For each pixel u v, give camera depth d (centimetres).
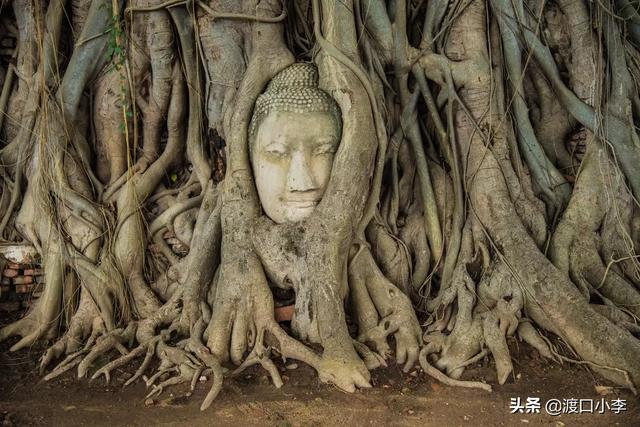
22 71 271
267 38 249
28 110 261
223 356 217
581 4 256
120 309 246
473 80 245
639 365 207
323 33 237
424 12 264
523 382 207
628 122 247
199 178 261
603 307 227
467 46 251
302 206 230
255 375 211
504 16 249
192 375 206
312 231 224
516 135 252
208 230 242
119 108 264
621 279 238
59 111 255
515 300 221
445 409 192
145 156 267
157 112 267
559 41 263
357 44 240
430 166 259
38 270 263
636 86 255
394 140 254
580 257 235
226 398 197
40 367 221
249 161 239
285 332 220
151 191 263
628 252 241
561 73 262
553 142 262
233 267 228
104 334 234
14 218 267
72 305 249
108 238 251
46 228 251
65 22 275
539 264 223
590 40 253
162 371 211
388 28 253
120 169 265
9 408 195
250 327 223
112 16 257
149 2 259
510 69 250
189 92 264
